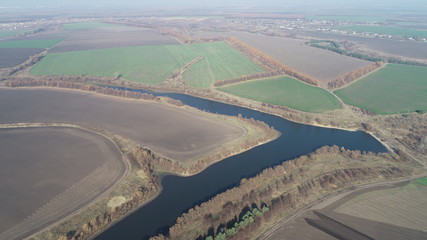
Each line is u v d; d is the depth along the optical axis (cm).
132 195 11088
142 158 12962
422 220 9794
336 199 10869
